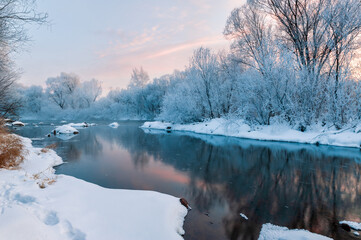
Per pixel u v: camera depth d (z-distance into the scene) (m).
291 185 7.88
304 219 5.26
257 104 20.31
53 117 61.94
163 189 7.31
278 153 13.62
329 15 17.09
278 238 4.19
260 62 20.31
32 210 3.83
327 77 17.52
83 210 4.29
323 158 12.09
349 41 16.66
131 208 4.70
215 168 10.28
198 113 29.69
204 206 5.93
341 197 6.73
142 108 62.81
